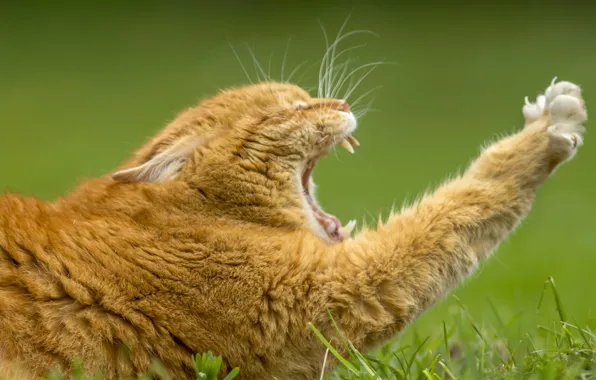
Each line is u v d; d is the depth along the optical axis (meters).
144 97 38.81
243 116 10.11
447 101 37.88
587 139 33.53
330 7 44.38
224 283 9.02
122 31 45.94
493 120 36.12
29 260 8.93
